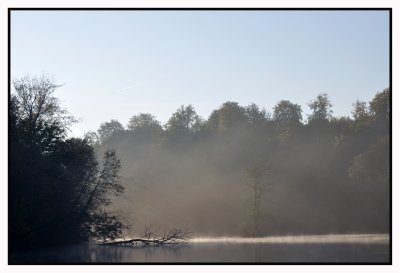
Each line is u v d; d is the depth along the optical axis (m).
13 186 55.94
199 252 55.25
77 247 63.03
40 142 64.44
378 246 60.44
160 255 52.34
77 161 67.00
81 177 67.12
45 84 65.50
